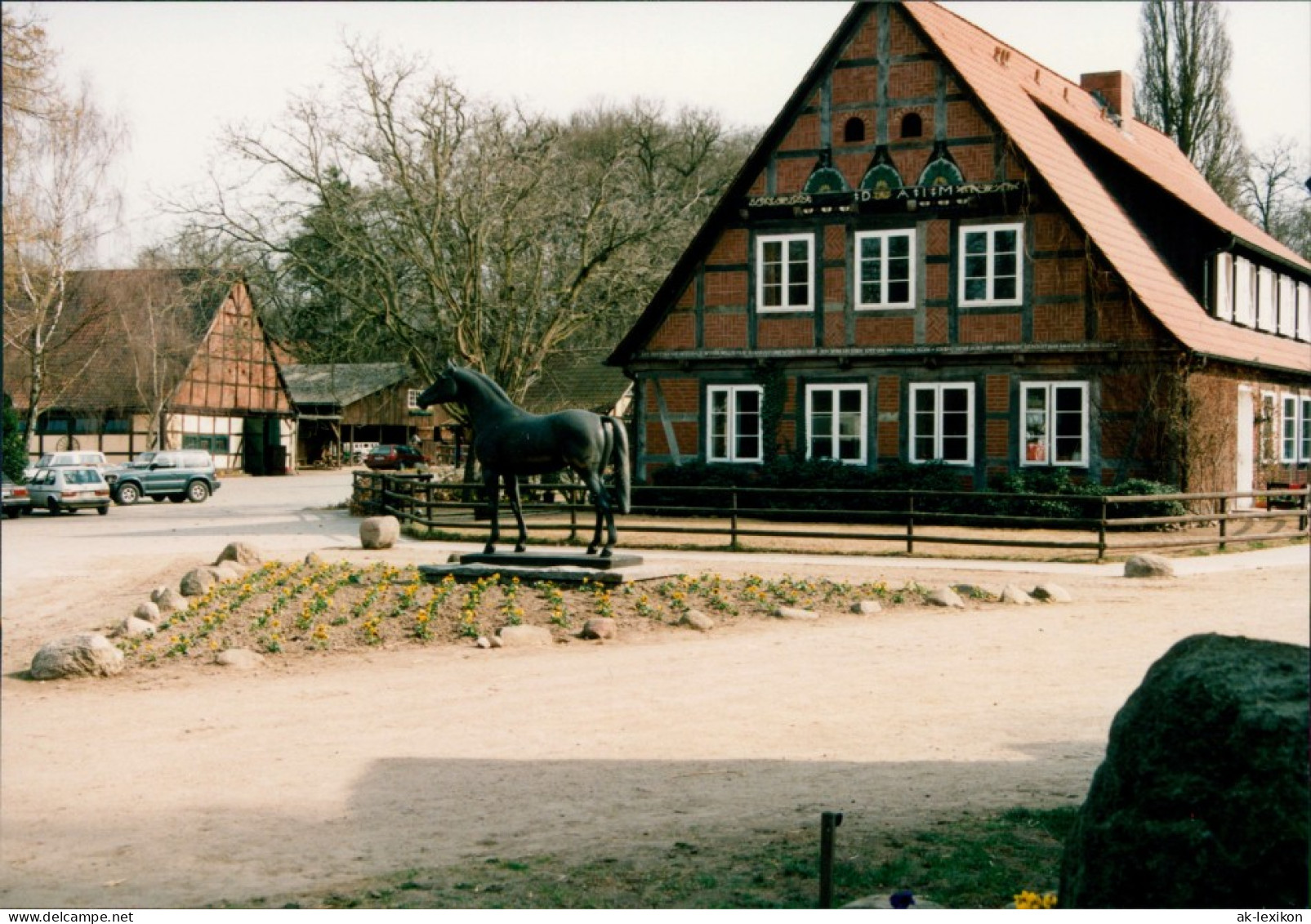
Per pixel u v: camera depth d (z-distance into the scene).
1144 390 26.45
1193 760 4.31
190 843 7.62
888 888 5.97
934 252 28.67
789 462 29.58
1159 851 4.29
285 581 17.55
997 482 27.34
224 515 36.53
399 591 16.58
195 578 17.78
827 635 14.40
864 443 29.28
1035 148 28.64
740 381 30.48
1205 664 4.42
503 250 35.62
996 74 31.75
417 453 69.00
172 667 13.38
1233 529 25.70
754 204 29.94
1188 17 40.56
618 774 8.87
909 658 12.95
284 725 10.84
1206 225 30.28
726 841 7.08
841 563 20.66
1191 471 26.08
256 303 38.25
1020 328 27.80
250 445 66.56
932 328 28.66
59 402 55.88
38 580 20.64
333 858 7.21
